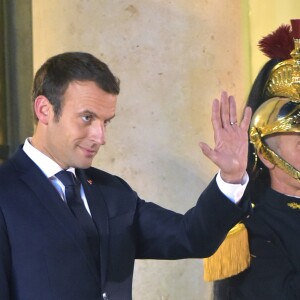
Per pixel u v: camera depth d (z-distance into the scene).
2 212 8.77
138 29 13.13
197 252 9.61
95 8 13.23
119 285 9.25
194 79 13.38
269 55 11.91
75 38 13.35
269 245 11.02
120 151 12.99
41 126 9.15
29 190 8.93
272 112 11.14
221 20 13.73
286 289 10.80
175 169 13.10
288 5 16.48
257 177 11.51
